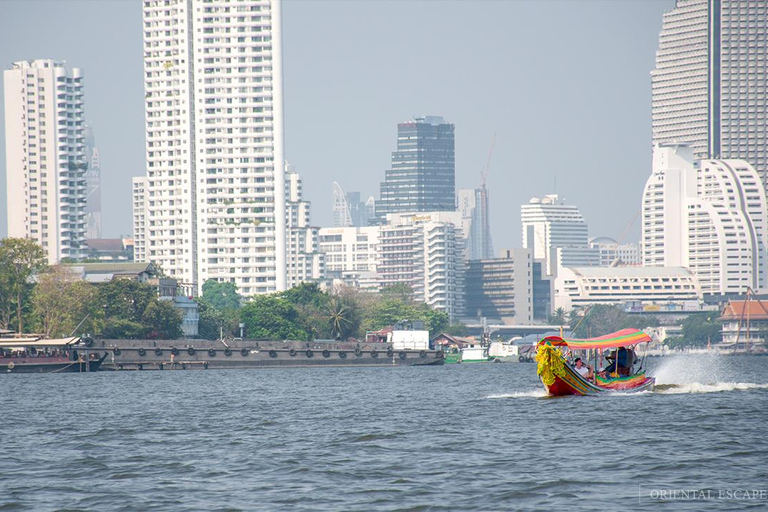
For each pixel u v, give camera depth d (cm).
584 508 10950
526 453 14375
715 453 14175
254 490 12169
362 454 14638
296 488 12231
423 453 14600
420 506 11175
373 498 11600
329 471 13288
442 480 12512
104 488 12450
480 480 12462
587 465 13325
